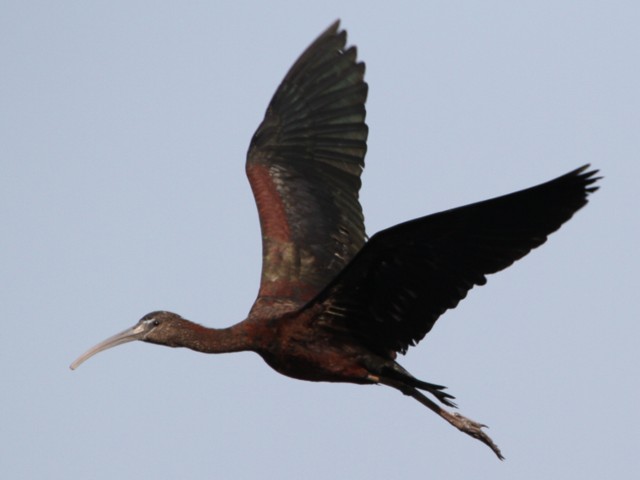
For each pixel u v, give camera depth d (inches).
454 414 589.6
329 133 664.4
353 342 572.7
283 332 577.0
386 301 549.3
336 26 685.3
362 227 645.9
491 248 507.2
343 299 557.9
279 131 673.6
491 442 588.4
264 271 616.7
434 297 536.1
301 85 679.1
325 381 585.9
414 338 555.8
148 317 598.9
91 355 594.2
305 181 655.1
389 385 587.2
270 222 636.7
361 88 665.6
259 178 658.8
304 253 624.7
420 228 506.9
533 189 479.8
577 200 478.3
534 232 493.0
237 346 586.9
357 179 652.7
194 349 595.2
